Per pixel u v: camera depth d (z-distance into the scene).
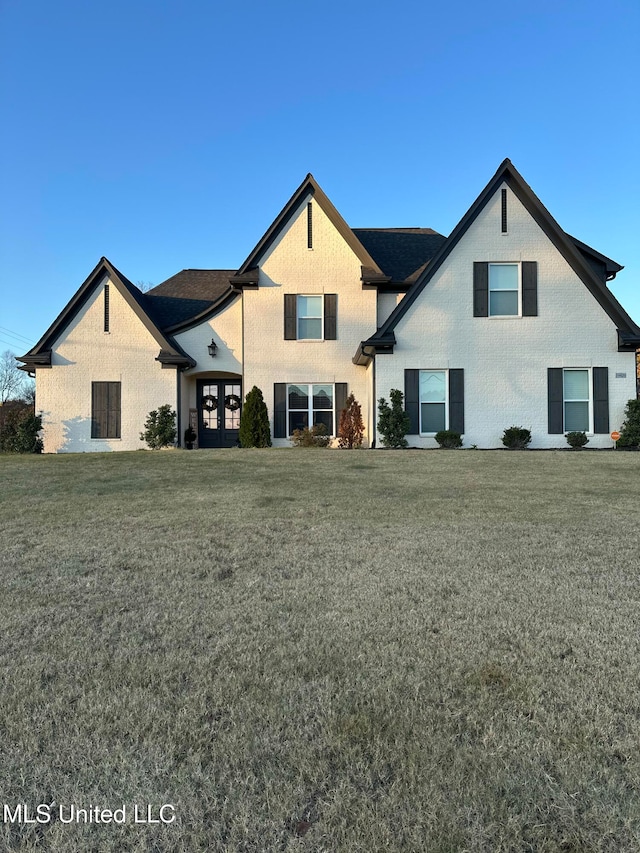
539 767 2.29
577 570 4.88
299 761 2.33
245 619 3.84
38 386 18.77
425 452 15.25
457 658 3.22
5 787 2.23
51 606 4.12
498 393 17.17
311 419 18.91
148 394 18.81
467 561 5.14
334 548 5.63
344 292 18.95
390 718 2.62
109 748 2.45
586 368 17.11
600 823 2.02
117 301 18.94
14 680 3.01
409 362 17.25
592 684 2.93
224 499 8.62
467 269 17.27
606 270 18.59
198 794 2.18
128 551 5.61
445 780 2.21
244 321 18.94
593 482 10.25
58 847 1.96
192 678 3.02
